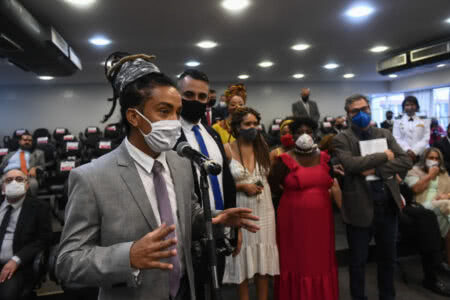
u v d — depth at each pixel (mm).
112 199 877
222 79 10281
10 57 4449
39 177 4566
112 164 924
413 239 2877
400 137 4391
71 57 5449
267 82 11688
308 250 2064
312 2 3980
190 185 1068
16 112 10172
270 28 4938
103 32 4828
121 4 3789
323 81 11742
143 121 909
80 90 10469
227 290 2791
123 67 984
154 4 3826
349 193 2154
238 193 2080
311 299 2041
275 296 2191
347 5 4137
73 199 871
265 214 2104
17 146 8070
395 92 12016
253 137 2092
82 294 2113
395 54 6648
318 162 2195
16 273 2262
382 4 4156
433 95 10789
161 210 935
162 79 932
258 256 2074
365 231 2178
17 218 2406
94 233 865
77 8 3865
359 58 7461
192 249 1072
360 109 2188
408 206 2891
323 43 5969
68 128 10430
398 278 2994
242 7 4035
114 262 763
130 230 875
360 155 2168
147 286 888
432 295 2664
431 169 3016
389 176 2117
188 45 5773
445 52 5496
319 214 2084
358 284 2197
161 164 992
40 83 9914
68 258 817
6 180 2365
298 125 2299
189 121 1609
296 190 2121
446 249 2900
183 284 1007
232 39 5473
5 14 3191
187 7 3965
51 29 4336
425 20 4840
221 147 1717
